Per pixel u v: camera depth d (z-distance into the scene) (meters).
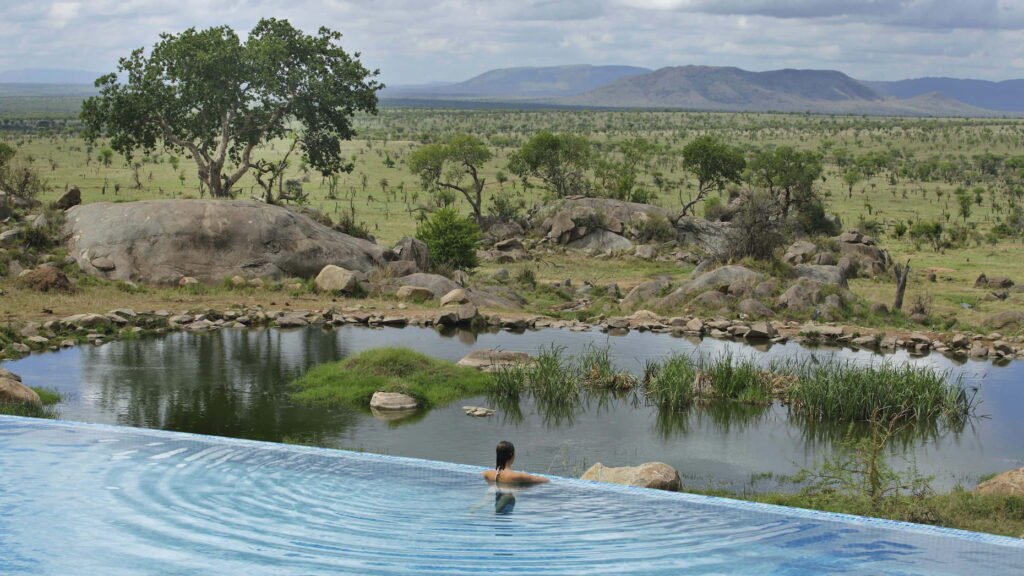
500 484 10.05
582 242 67.75
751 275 39.59
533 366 22.50
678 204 115.88
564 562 7.77
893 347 30.39
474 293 38.09
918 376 20.84
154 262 36.59
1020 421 19.81
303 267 39.25
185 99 56.41
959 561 7.89
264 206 40.50
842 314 36.31
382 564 7.63
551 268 60.12
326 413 18.42
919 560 7.87
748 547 8.20
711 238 70.56
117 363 22.84
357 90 60.97
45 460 10.76
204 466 10.62
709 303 36.62
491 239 69.69
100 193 97.25
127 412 17.66
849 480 12.34
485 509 9.24
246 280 37.12
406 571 7.51
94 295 32.62
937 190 139.75
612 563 7.79
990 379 25.08
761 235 46.38
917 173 170.00
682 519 8.98
